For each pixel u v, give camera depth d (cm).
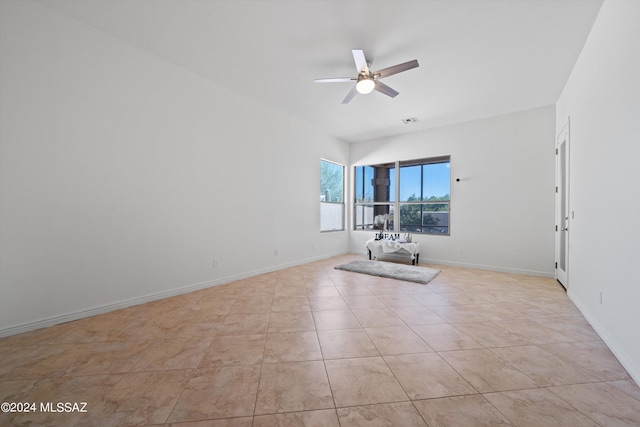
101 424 133
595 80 246
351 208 680
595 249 243
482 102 427
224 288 369
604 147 224
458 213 522
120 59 287
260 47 294
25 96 230
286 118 497
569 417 137
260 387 161
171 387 161
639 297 167
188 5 235
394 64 320
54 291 247
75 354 198
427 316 271
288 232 507
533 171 447
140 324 251
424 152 568
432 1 224
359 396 153
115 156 285
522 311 285
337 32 266
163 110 324
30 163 233
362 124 543
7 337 223
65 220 253
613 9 208
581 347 209
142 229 307
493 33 264
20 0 228
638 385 161
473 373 175
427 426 131
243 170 421
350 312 282
